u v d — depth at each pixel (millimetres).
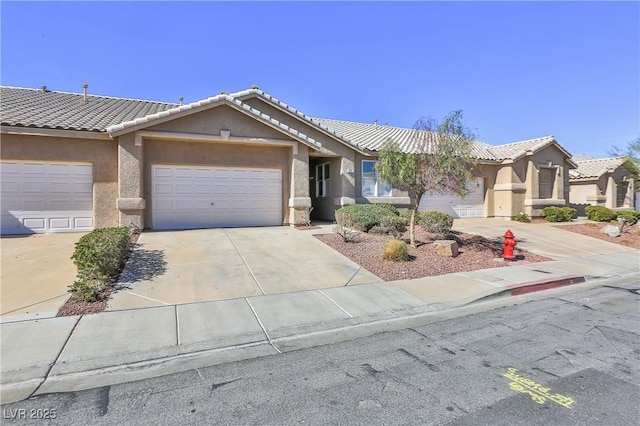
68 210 12820
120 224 12617
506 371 4410
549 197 23484
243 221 15008
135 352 4906
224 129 13961
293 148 15211
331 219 18250
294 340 5445
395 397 3818
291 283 8117
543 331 5812
